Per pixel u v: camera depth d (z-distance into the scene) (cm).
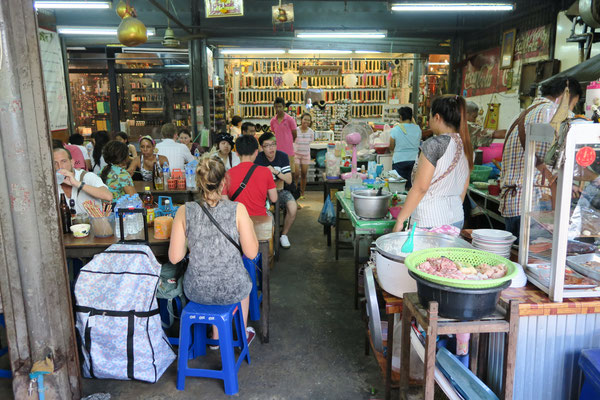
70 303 225
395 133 572
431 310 154
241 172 351
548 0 629
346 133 607
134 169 516
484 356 198
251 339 290
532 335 176
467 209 412
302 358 274
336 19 862
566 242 167
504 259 178
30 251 205
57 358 220
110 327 237
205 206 236
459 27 852
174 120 954
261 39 921
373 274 230
